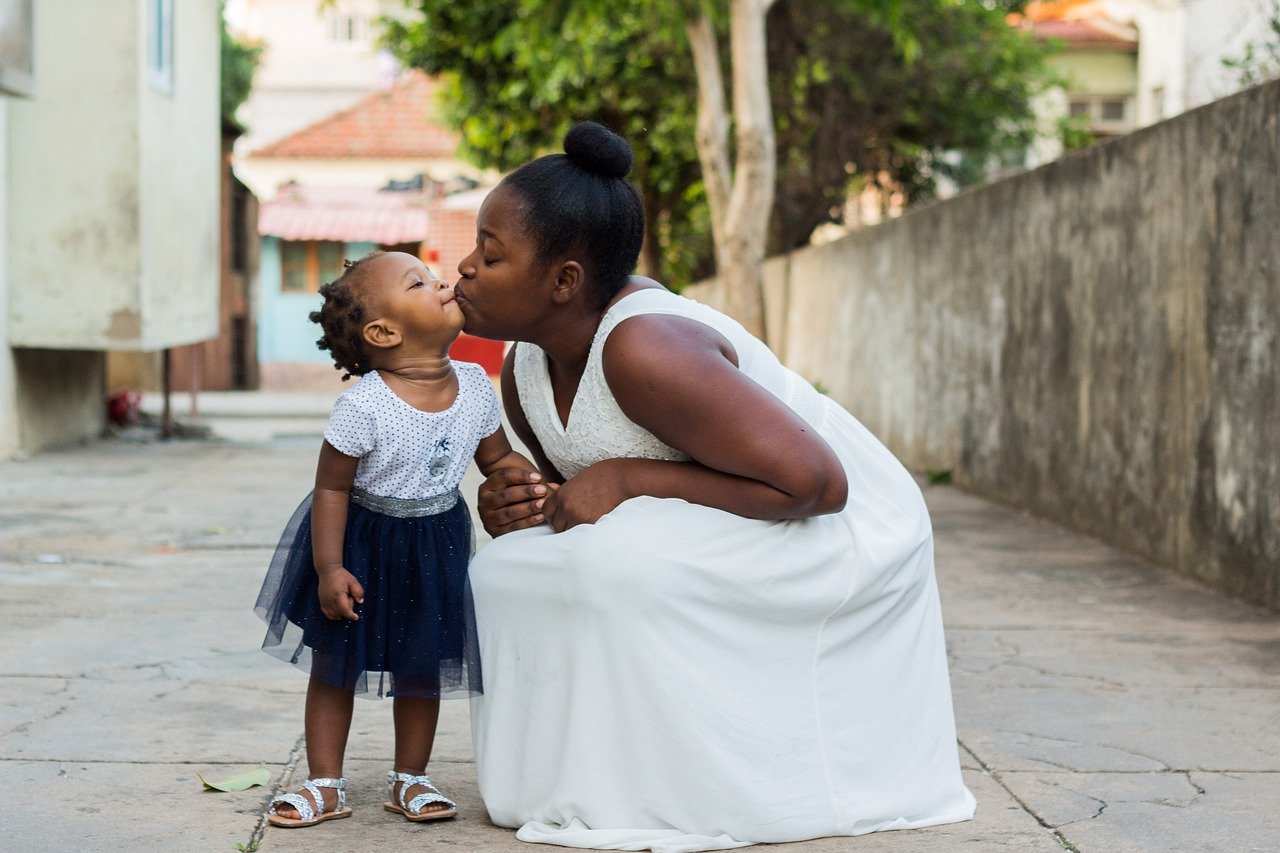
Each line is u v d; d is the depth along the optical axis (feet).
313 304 104.83
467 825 10.72
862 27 66.80
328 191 105.91
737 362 10.67
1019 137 77.66
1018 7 77.30
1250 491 20.02
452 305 10.43
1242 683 15.53
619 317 10.29
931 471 35.47
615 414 10.43
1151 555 23.44
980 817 11.05
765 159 46.62
